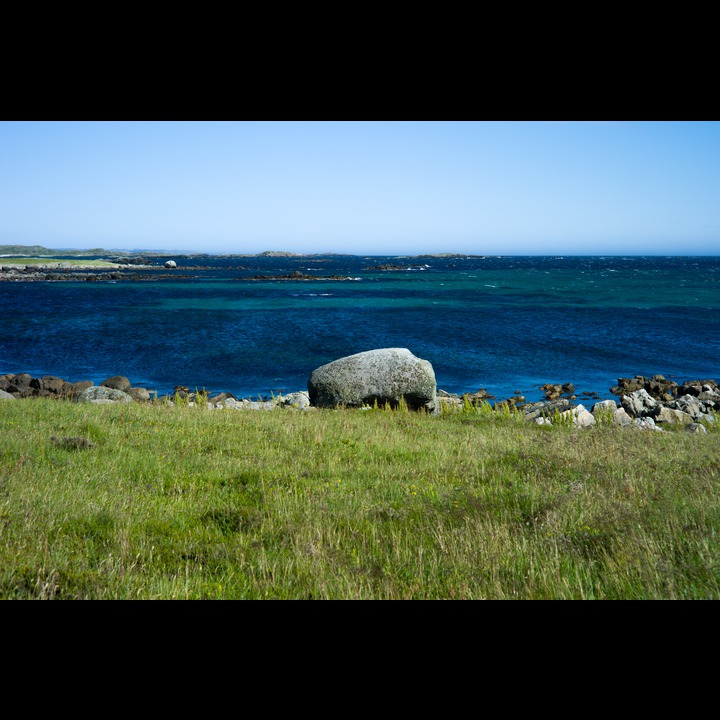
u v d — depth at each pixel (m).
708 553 5.48
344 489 8.61
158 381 30.31
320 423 14.42
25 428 11.44
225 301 77.50
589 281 129.88
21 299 76.00
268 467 9.93
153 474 9.22
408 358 18.91
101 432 11.68
